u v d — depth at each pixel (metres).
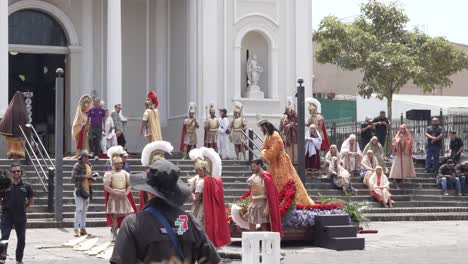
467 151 34.12
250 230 17.39
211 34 32.53
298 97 22.59
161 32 34.59
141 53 34.56
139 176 6.68
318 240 18.55
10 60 32.91
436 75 44.72
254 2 33.38
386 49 43.03
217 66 32.62
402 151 28.56
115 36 31.50
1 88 29.48
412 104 44.62
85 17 33.69
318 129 28.05
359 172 28.09
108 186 18.70
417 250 18.28
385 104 46.81
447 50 44.31
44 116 33.22
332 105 49.09
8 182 15.32
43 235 20.12
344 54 43.44
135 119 34.41
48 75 33.38
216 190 16.34
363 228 22.38
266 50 33.88
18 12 32.88
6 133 25.61
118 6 31.59
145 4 34.62
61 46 33.53
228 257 16.70
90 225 22.03
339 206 19.06
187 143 29.22
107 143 27.34
